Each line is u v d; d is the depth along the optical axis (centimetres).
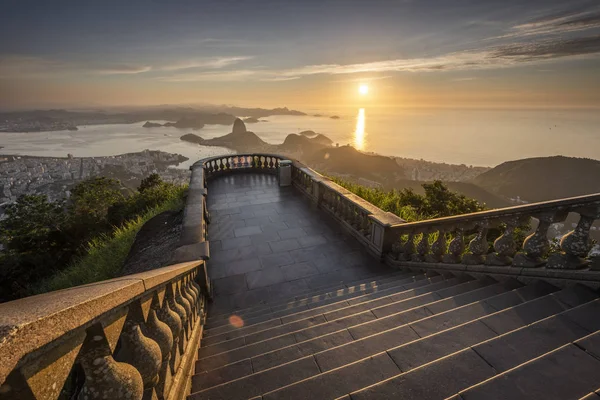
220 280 578
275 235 757
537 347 208
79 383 114
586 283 272
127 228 1098
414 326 281
